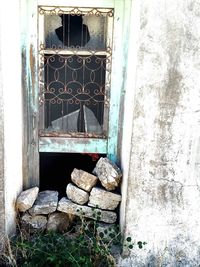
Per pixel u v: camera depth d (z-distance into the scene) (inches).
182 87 101.4
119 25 112.1
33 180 124.8
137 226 113.3
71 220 122.9
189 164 108.0
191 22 96.6
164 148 106.4
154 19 96.3
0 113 101.5
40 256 111.8
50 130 122.0
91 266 109.6
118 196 118.2
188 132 105.1
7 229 112.7
